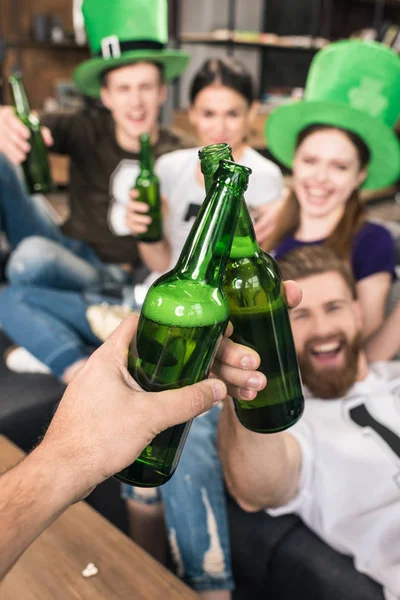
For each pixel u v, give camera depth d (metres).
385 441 1.15
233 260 0.66
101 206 2.30
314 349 1.22
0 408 1.63
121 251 2.31
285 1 4.79
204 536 1.17
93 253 2.32
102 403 0.54
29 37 4.66
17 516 0.50
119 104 2.08
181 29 4.57
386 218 4.31
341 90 1.46
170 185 1.90
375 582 1.08
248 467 1.01
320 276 1.21
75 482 0.52
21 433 1.64
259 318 0.67
